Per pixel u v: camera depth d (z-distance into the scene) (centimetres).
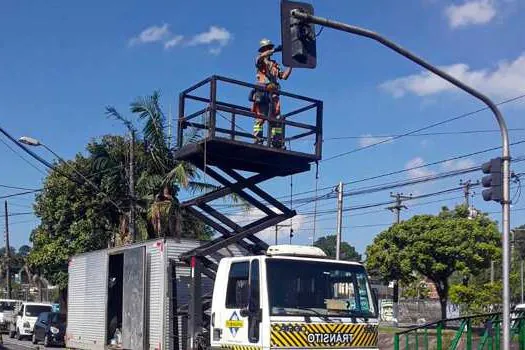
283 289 1057
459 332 1603
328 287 1098
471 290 3166
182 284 1373
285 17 1102
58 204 3484
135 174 2750
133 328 1454
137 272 1466
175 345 1339
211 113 1232
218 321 1138
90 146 3019
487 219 3225
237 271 1120
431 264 3172
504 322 1344
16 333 3741
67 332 1903
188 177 2552
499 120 1369
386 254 3294
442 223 3161
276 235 1933
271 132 1290
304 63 1102
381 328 3169
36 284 6116
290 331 1038
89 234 3384
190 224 2769
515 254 6462
